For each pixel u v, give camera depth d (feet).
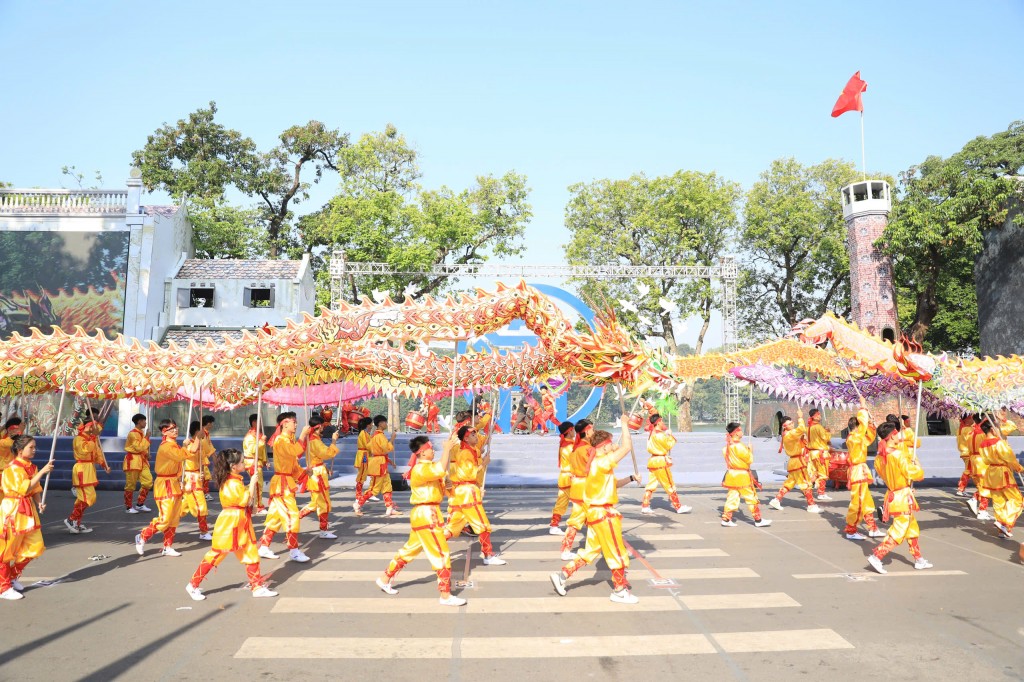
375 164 102.47
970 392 35.01
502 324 30.53
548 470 62.34
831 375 41.22
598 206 108.88
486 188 104.58
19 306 75.36
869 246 86.94
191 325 81.61
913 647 18.53
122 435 71.97
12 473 23.91
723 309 87.35
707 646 18.65
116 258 76.74
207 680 16.34
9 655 17.98
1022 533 35.01
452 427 29.12
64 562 28.84
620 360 31.35
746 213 112.78
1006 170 82.43
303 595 23.65
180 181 123.34
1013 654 18.04
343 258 85.66
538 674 16.74
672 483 41.78
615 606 22.30
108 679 16.40
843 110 83.97
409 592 24.06
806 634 19.58
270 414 77.20
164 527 30.37
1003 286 81.05
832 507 43.65
